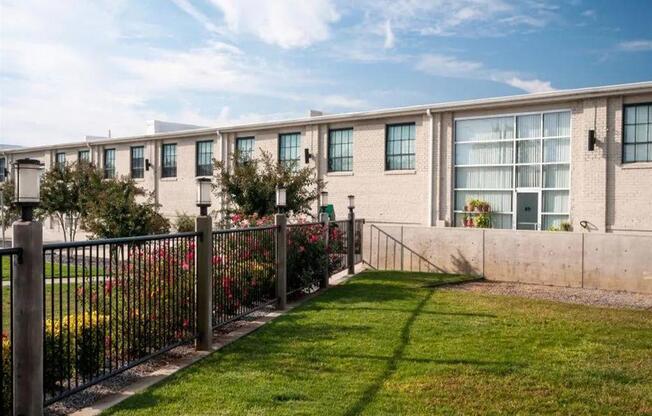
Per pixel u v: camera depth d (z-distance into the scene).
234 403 4.41
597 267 12.25
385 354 5.94
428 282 12.27
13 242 3.80
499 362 5.68
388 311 8.56
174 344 5.88
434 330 7.16
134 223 15.26
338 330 7.15
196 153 25.73
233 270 7.55
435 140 18.78
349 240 13.97
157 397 4.56
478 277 13.65
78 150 30.75
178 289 6.13
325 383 4.94
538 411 4.34
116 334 5.20
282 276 8.98
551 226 16.55
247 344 6.45
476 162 18.17
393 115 19.70
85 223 16.81
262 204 15.24
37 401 3.86
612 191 15.30
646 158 14.87
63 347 4.84
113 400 4.60
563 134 16.38
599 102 15.49
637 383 5.08
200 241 6.31
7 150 33.38
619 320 8.13
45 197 19.83
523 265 13.20
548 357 5.92
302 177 15.80
